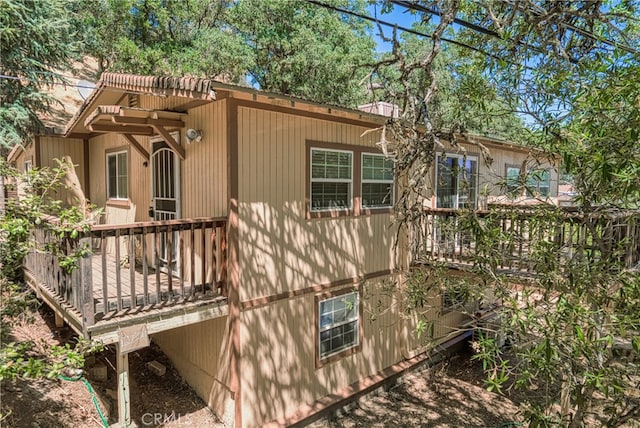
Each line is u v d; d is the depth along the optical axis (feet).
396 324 25.66
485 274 14.69
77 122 27.35
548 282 11.83
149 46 55.52
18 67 33.40
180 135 19.63
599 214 11.81
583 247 12.30
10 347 12.09
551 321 10.24
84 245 13.41
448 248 24.32
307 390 20.57
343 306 22.26
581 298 10.94
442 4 14.58
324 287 21.16
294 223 19.62
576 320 10.19
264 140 18.12
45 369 12.13
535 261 13.74
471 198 29.91
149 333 14.85
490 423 20.90
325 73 55.01
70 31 43.78
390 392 24.29
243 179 17.44
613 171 8.93
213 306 16.76
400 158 15.42
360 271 23.13
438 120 18.39
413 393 24.29
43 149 30.22
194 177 18.95
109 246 26.99
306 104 17.75
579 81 11.17
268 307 18.65
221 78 55.67
